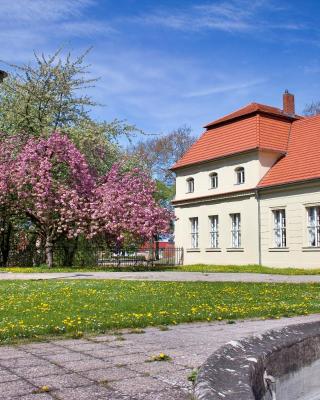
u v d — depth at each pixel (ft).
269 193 96.63
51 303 34.06
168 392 13.56
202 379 10.02
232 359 11.69
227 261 105.81
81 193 89.56
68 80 99.45
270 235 96.07
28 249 102.68
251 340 13.67
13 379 14.85
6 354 18.44
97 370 16.02
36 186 87.10
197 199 114.73
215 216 111.55
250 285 52.03
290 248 91.91
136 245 102.47
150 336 22.29
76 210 86.79
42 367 16.40
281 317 28.76
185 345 20.26
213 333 23.11
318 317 28.96
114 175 92.94
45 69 98.32
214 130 118.73
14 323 24.88
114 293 41.70
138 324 25.17
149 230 86.33
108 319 26.35
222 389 9.60
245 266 93.50
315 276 70.23
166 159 183.11
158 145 183.42
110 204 85.81
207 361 11.28
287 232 92.63
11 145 92.22
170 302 34.96
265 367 12.39
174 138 183.93
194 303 34.53
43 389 13.64
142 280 59.26
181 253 119.03
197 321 26.86
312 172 89.61
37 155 88.48
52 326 23.71
